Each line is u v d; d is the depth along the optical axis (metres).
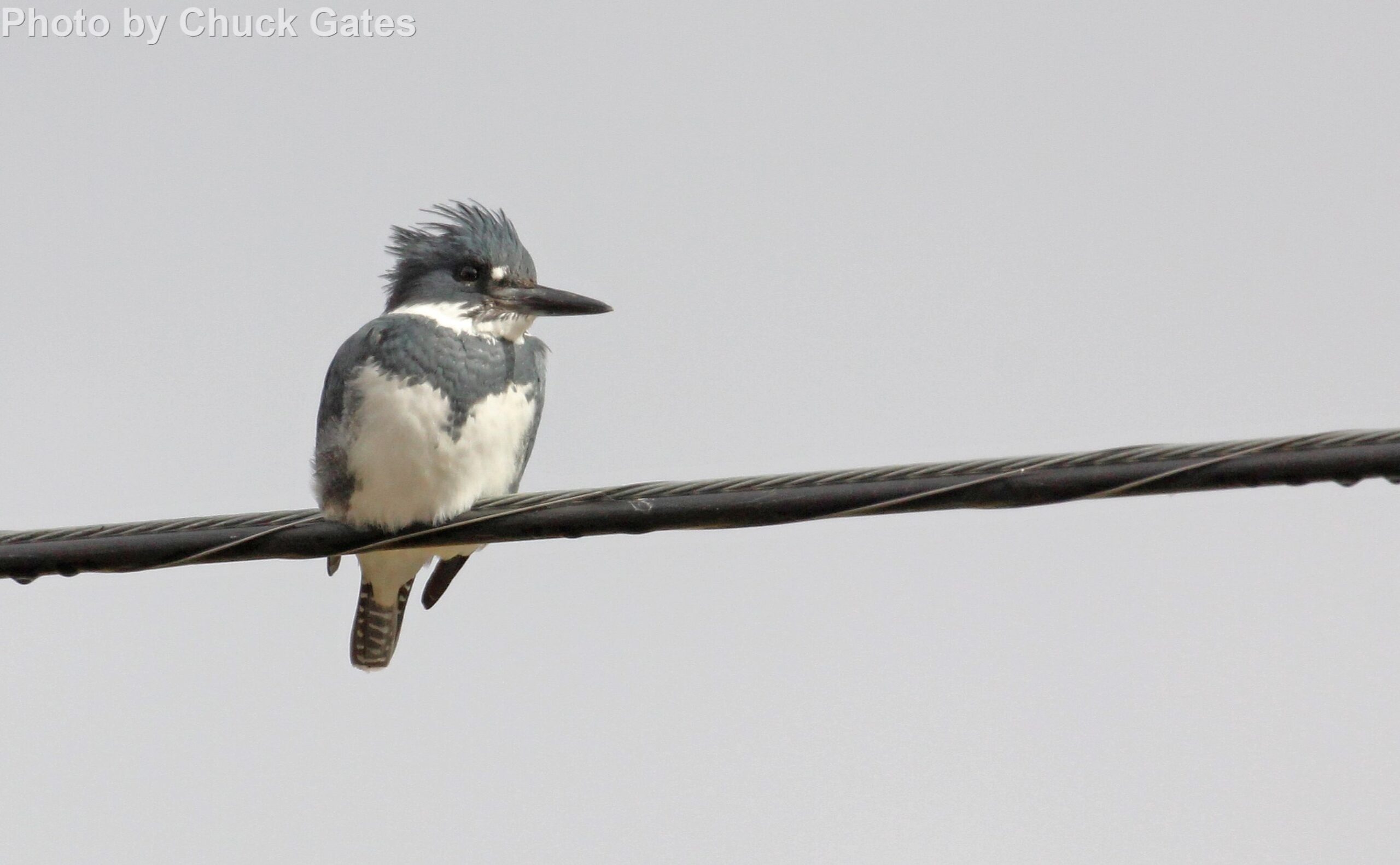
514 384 12.59
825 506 9.36
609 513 9.87
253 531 10.36
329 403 12.45
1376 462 8.44
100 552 10.37
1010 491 9.01
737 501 9.56
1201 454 8.69
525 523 10.05
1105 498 8.87
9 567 10.38
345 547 10.35
